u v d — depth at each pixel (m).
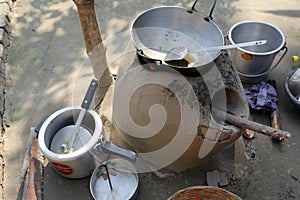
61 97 1.90
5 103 1.88
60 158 1.36
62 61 2.08
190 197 1.34
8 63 2.08
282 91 1.85
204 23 1.41
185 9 1.41
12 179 1.59
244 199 1.47
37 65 2.07
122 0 2.46
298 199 1.47
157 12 1.42
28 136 1.74
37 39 2.22
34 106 1.86
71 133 1.53
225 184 1.50
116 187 1.45
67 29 2.28
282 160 1.58
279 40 1.81
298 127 1.71
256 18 2.29
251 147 1.62
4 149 1.69
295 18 2.27
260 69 1.80
